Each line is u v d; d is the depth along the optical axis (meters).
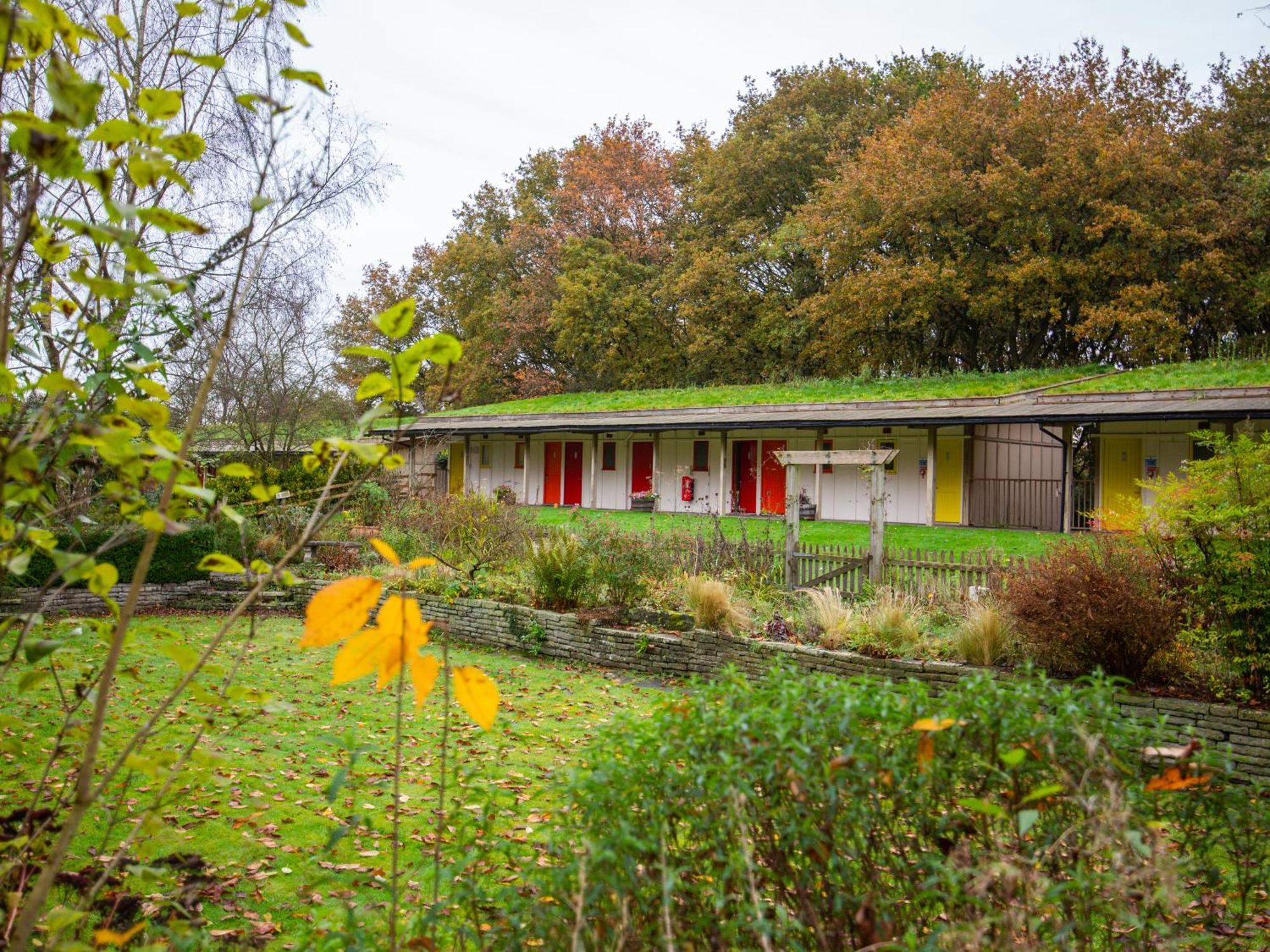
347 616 1.75
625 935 2.22
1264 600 6.89
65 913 1.87
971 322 35.56
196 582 15.79
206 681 9.10
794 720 2.39
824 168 39.62
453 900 2.71
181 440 1.84
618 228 46.44
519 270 48.81
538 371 47.69
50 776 5.52
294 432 25.52
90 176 1.50
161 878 2.21
